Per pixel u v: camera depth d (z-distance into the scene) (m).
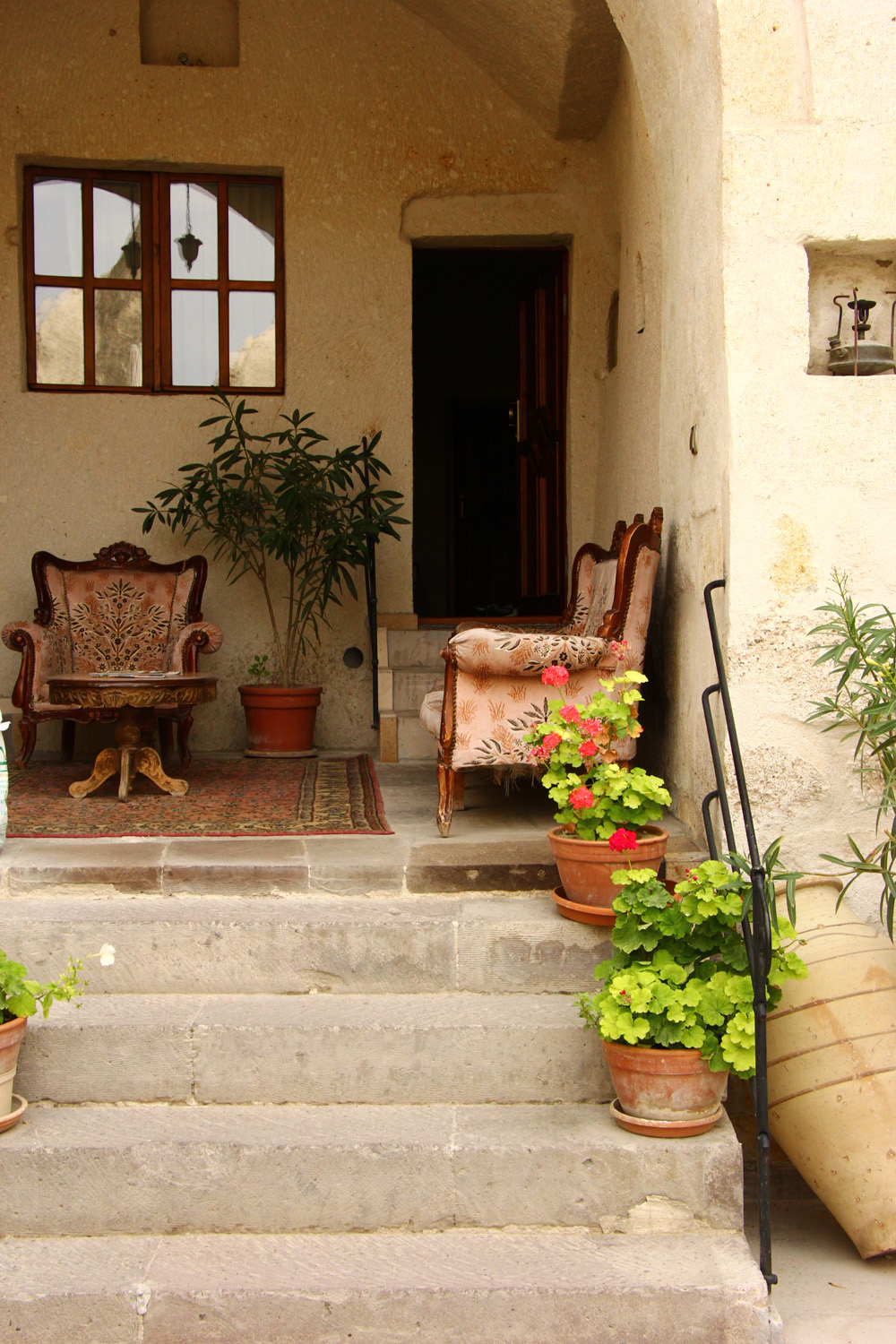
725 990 2.41
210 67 5.74
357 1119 2.53
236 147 5.76
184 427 5.84
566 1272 2.22
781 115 2.88
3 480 5.73
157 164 5.76
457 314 9.45
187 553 5.89
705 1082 2.43
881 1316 2.31
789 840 2.90
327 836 3.48
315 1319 2.13
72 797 4.27
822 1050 2.54
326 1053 2.60
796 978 2.45
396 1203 2.38
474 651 3.38
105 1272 2.22
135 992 2.82
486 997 2.82
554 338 6.16
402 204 5.84
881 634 2.52
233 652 5.91
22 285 5.73
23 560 5.75
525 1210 2.39
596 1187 2.38
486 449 10.25
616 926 2.54
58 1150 2.36
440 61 5.79
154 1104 2.60
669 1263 2.26
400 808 4.03
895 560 2.88
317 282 5.86
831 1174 2.52
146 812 3.93
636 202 4.63
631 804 2.76
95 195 5.82
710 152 3.07
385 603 6.04
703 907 2.41
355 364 5.90
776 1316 2.18
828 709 2.69
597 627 4.14
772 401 2.89
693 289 3.35
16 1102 2.51
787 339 2.89
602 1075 2.63
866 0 2.85
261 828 3.60
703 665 3.26
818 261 3.02
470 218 5.82
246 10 5.73
